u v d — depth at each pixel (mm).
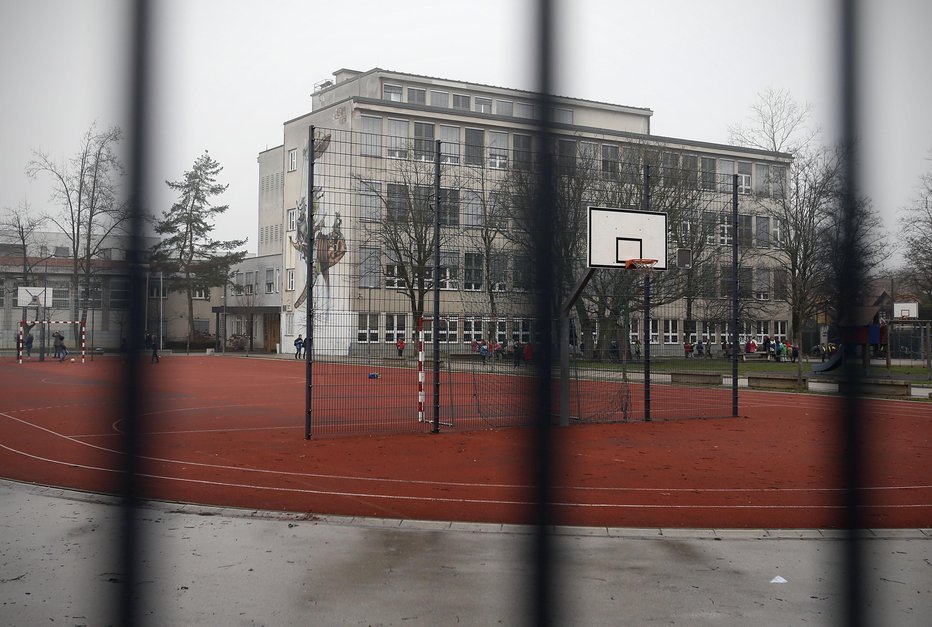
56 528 8203
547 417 18703
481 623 5582
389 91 60188
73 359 53125
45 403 22266
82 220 56000
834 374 36844
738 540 7930
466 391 25000
